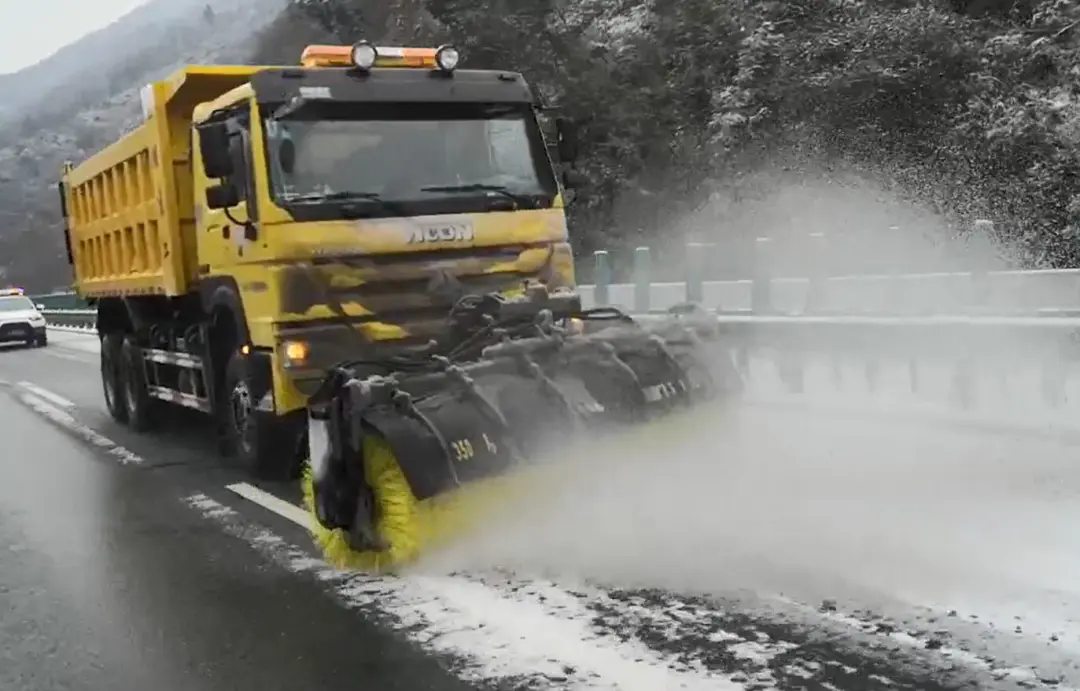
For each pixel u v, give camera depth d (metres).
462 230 6.70
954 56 22.45
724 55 26.48
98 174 10.64
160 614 4.86
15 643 4.57
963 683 3.58
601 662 3.89
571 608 4.46
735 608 4.36
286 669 4.09
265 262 6.42
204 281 7.68
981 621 4.11
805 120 23.23
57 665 4.30
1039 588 4.43
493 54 25.39
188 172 8.27
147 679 4.10
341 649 4.25
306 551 5.76
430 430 4.78
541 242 7.03
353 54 6.66
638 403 5.59
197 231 7.79
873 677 3.66
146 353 10.33
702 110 26.19
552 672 3.84
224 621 4.70
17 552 6.13
